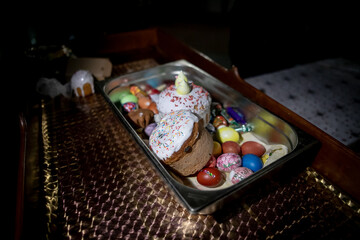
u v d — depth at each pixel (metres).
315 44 1.01
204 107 0.57
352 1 0.88
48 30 0.95
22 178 0.49
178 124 0.47
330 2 0.87
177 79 0.57
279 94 0.90
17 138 0.62
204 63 0.86
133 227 0.42
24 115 0.66
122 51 1.06
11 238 0.47
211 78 0.67
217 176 0.46
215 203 0.38
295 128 0.51
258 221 0.42
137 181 0.50
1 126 0.65
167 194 0.47
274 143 0.56
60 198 0.47
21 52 0.83
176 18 1.36
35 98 0.76
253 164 0.49
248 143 0.55
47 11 0.93
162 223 0.43
